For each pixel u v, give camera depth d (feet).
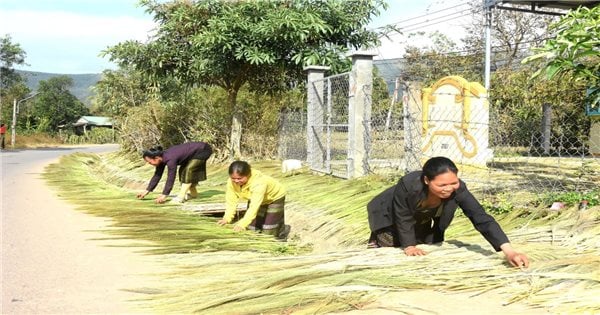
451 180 12.57
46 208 27.66
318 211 26.91
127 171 54.95
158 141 62.18
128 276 15.14
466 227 19.81
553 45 17.54
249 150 53.26
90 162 71.20
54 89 234.17
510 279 12.63
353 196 27.81
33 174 47.34
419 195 13.61
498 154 44.45
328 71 48.32
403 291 12.47
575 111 50.29
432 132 43.96
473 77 84.17
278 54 48.49
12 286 14.24
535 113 49.78
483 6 56.54
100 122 231.91
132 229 21.99
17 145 130.93
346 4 50.83
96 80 86.48
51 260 17.11
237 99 60.44
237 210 27.94
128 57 52.95
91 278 14.98
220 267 15.76
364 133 34.55
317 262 14.94
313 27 46.52
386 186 28.71
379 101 42.93
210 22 46.57
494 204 22.97
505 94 53.72
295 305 11.64
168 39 52.90
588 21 17.19
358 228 22.79
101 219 24.63
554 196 22.08
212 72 49.65
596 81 19.25
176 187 39.93
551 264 13.15
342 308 11.50
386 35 53.47
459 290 12.44
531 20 85.81
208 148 30.01
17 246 19.04
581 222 16.60
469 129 41.70
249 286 13.09
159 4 52.65
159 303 12.57
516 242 15.97
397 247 15.81
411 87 37.22
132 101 73.72
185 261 16.92
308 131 42.16
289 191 32.99
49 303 12.82
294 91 56.34
